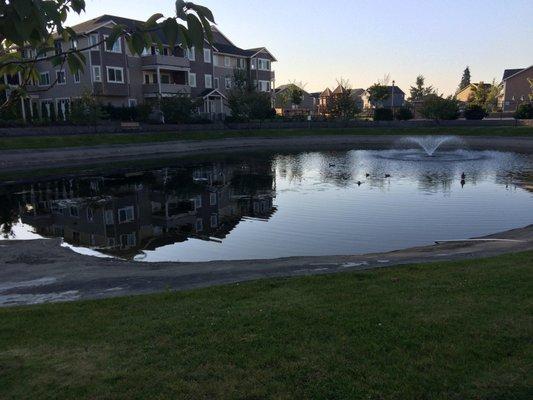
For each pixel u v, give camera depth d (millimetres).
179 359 4629
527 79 72000
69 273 9688
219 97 59656
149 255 12352
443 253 10141
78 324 5770
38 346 5109
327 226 15031
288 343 4891
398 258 9711
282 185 24078
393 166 30797
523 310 5535
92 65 46156
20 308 6680
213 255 12250
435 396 3865
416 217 15977
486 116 61750
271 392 3994
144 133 43969
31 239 13742
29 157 34188
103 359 4719
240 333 5191
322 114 69062
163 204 19844
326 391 3969
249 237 14016
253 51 68000
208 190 23125
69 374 4426
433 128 54500
